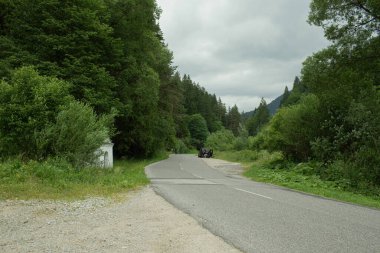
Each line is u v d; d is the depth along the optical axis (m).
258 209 11.49
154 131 51.97
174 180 21.84
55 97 19.84
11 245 7.02
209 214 10.45
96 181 16.98
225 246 7.21
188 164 42.44
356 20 22.95
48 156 18.23
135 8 40.44
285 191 17.58
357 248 7.21
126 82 39.47
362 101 25.80
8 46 32.34
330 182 22.70
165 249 6.95
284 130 31.98
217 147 94.06
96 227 8.64
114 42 35.91
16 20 33.53
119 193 14.73
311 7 24.02
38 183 14.54
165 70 54.56
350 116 26.19
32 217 9.49
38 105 18.59
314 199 14.84
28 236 7.68
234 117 182.88
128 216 10.05
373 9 21.55
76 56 33.50
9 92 19.00
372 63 23.38
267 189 18.11
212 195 14.70
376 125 25.06
